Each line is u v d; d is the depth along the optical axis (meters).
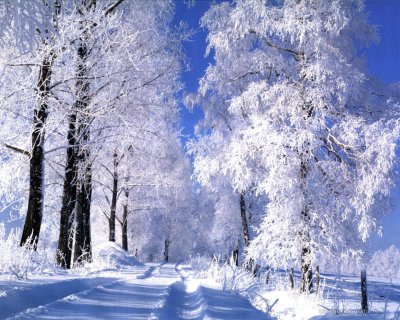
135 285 7.45
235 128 17.45
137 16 13.99
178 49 14.69
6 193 13.11
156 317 3.71
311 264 12.27
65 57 11.15
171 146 19.64
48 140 13.95
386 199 14.10
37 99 10.55
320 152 13.36
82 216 14.80
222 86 17.47
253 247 13.41
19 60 10.22
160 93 15.73
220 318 4.15
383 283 23.78
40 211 10.48
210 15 16.72
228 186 20.97
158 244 50.69
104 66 12.10
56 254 11.94
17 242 8.34
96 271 10.66
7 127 11.76
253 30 15.35
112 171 21.41
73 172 12.62
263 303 8.16
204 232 37.31
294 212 12.58
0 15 5.52
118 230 36.88
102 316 3.67
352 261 12.70
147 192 27.30
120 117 12.77
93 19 11.02
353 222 13.10
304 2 13.49
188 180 34.34
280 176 12.48
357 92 13.38
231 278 9.04
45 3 6.19
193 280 10.84
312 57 13.77
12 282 5.27
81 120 12.12
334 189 13.06
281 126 13.09
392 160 12.54
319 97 12.71
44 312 3.58
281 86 13.34
